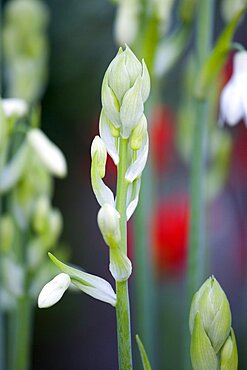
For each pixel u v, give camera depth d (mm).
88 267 2014
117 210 876
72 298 1923
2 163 1184
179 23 1721
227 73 1677
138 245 1407
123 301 887
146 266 1415
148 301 1440
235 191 1922
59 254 1323
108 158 1758
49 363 1915
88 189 2006
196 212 1272
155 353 1631
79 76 1949
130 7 1332
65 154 1973
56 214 1280
